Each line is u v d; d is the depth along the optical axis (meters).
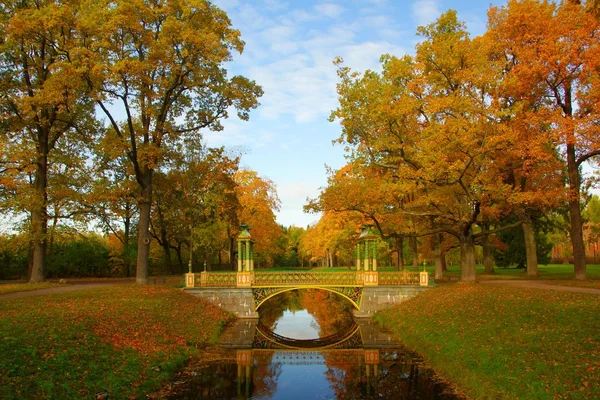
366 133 25.62
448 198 24.09
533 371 10.75
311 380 13.78
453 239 35.22
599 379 9.19
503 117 23.39
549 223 33.81
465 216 23.53
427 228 31.39
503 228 24.94
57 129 29.91
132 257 39.56
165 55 22.62
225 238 41.53
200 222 38.97
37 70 27.17
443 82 24.80
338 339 20.72
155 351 14.59
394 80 25.66
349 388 12.79
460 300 20.14
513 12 24.09
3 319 13.04
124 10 21.14
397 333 20.78
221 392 12.39
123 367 12.30
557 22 23.17
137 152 24.64
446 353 14.73
